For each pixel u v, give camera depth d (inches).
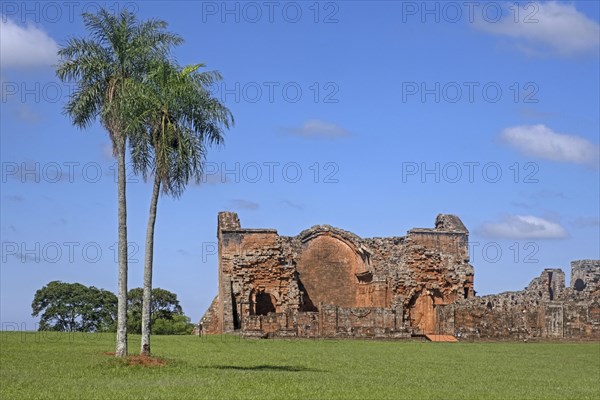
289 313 3346.5
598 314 3280.0
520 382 1909.4
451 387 1749.5
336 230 3853.3
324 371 2004.2
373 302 3718.0
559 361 2463.1
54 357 2094.0
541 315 3312.0
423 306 3673.7
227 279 3577.8
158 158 1877.5
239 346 2701.8
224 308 3503.9
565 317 3289.9
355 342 2982.3
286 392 1562.5
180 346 2591.0
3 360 2016.5
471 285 3757.4
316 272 3826.3
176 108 1877.5
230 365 2080.5
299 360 2276.1
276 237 3656.5
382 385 1722.4
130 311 4461.1
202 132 1924.2
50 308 4279.0
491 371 2143.2
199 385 1626.5
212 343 2768.2
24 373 1786.4
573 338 3245.6
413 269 3683.6
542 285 3796.8
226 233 3634.4
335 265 3843.5
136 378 1727.4
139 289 4576.8
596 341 3198.8
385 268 3737.7
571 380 1989.4
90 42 1909.4
